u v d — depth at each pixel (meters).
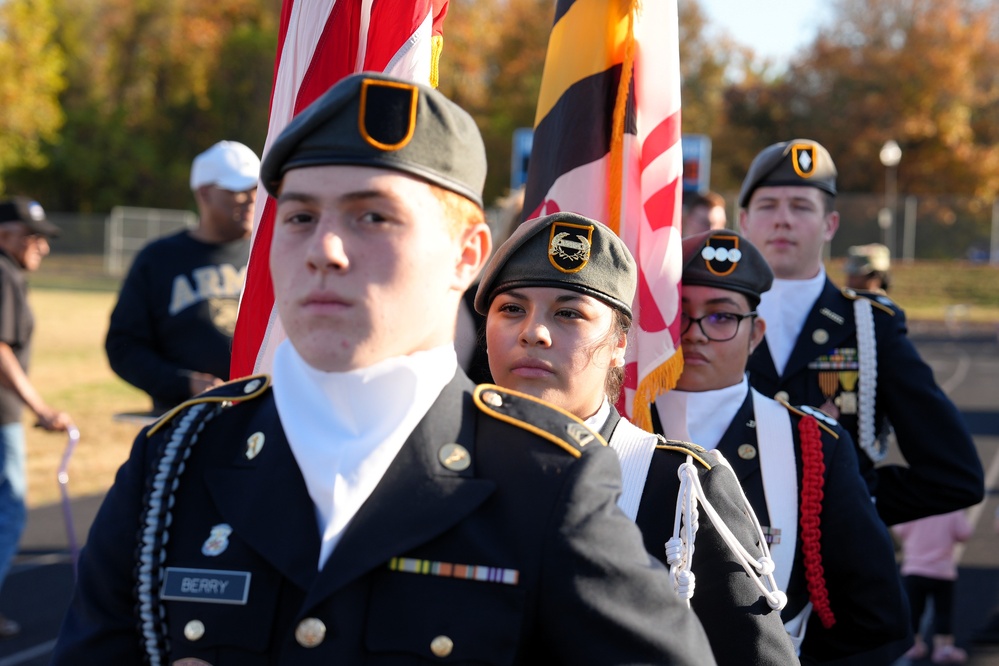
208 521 1.78
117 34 60.25
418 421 1.78
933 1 51.41
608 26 3.49
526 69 54.75
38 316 29.19
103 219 53.88
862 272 7.05
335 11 3.09
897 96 51.47
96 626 1.83
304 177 1.71
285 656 1.65
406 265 1.68
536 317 2.59
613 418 2.66
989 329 34.72
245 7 61.69
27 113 45.72
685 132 54.91
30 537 8.94
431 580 1.69
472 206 1.80
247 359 3.04
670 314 3.26
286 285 1.72
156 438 1.93
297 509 1.73
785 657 2.40
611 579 1.70
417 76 3.04
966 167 51.44
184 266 5.61
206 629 1.70
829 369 4.14
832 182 4.36
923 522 6.55
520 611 1.68
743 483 3.13
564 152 3.52
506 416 1.84
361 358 1.70
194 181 5.64
